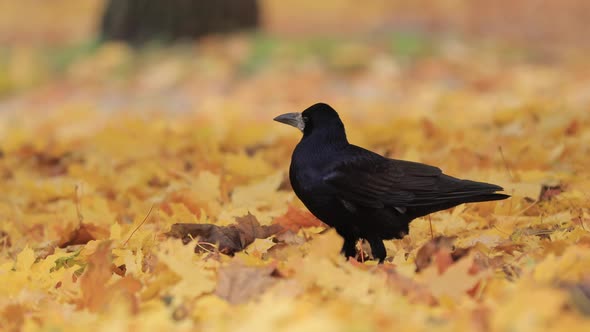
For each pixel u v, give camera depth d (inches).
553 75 941.8
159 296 258.5
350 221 323.6
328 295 250.4
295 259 270.7
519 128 570.9
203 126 691.4
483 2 1782.7
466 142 538.6
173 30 1187.9
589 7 1732.3
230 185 472.4
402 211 322.3
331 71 994.7
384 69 984.9
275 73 993.5
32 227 422.3
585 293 230.1
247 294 248.4
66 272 297.1
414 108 767.1
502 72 962.1
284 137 611.5
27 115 915.4
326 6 1950.1
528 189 387.5
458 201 321.1
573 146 490.6
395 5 1861.5
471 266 255.1
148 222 397.7
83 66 1108.5
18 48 1343.5
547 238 330.6
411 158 488.4
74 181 509.7
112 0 1205.7
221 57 1055.6
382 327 216.8
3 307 264.5
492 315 217.0
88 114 847.1
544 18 1680.6
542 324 207.3
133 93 997.2
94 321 240.7
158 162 542.6
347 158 323.6
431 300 244.7
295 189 331.3
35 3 2041.1
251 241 334.3
